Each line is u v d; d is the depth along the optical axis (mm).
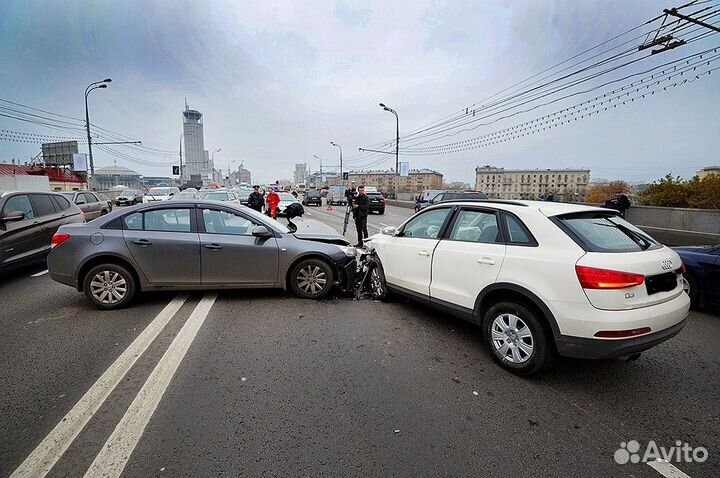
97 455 2369
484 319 3771
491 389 3221
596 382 3359
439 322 4785
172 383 3227
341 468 2295
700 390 3254
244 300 5551
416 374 3459
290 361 3672
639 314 2990
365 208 11055
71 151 51406
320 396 3070
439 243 4422
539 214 3600
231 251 5336
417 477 2232
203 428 2643
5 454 2363
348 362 3672
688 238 11797
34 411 2803
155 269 5164
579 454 2451
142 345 3979
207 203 5559
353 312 5121
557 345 3180
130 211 5297
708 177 26703
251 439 2537
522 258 3467
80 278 5113
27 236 7000
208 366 3541
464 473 2271
